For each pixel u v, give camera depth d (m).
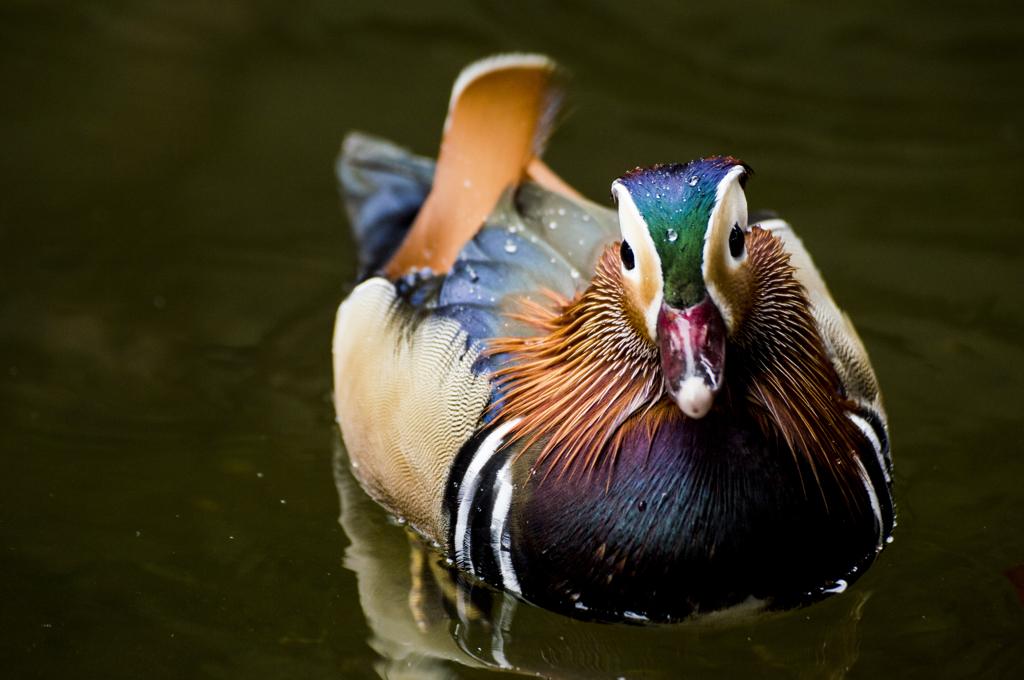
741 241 6.78
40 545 9.22
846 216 13.20
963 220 13.06
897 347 11.29
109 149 14.62
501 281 8.95
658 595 7.61
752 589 7.61
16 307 12.23
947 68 15.73
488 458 8.04
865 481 8.06
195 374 11.45
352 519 9.56
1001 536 8.98
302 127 15.13
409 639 8.22
